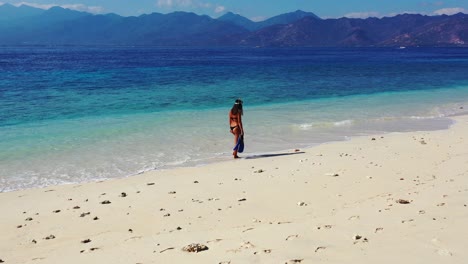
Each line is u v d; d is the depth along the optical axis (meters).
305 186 10.96
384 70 71.62
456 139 17.48
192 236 7.55
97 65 86.00
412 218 7.25
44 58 123.81
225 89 39.78
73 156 15.14
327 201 9.61
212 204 9.77
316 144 17.33
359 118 23.84
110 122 22.11
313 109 27.20
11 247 7.60
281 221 8.30
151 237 7.69
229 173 12.78
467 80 50.81
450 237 6.09
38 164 14.09
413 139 17.80
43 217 9.20
